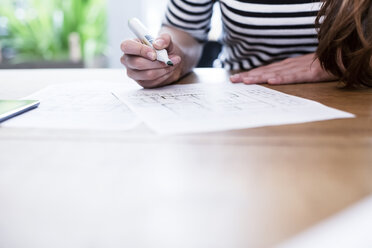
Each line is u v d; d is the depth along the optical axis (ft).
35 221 0.51
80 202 0.57
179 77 1.88
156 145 0.82
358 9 1.34
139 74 1.57
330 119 1.02
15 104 1.20
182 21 2.27
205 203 0.56
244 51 2.51
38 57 5.50
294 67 1.81
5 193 0.60
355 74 1.47
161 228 0.49
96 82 1.83
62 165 0.72
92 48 5.72
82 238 0.47
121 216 0.52
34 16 5.58
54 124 1.01
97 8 5.72
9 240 0.47
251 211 0.53
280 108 1.14
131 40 1.58
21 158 0.76
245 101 1.25
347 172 0.66
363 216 0.51
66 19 5.62
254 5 2.06
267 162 0.71
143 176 0.66
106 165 0.71
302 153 0.76
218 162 0.72
